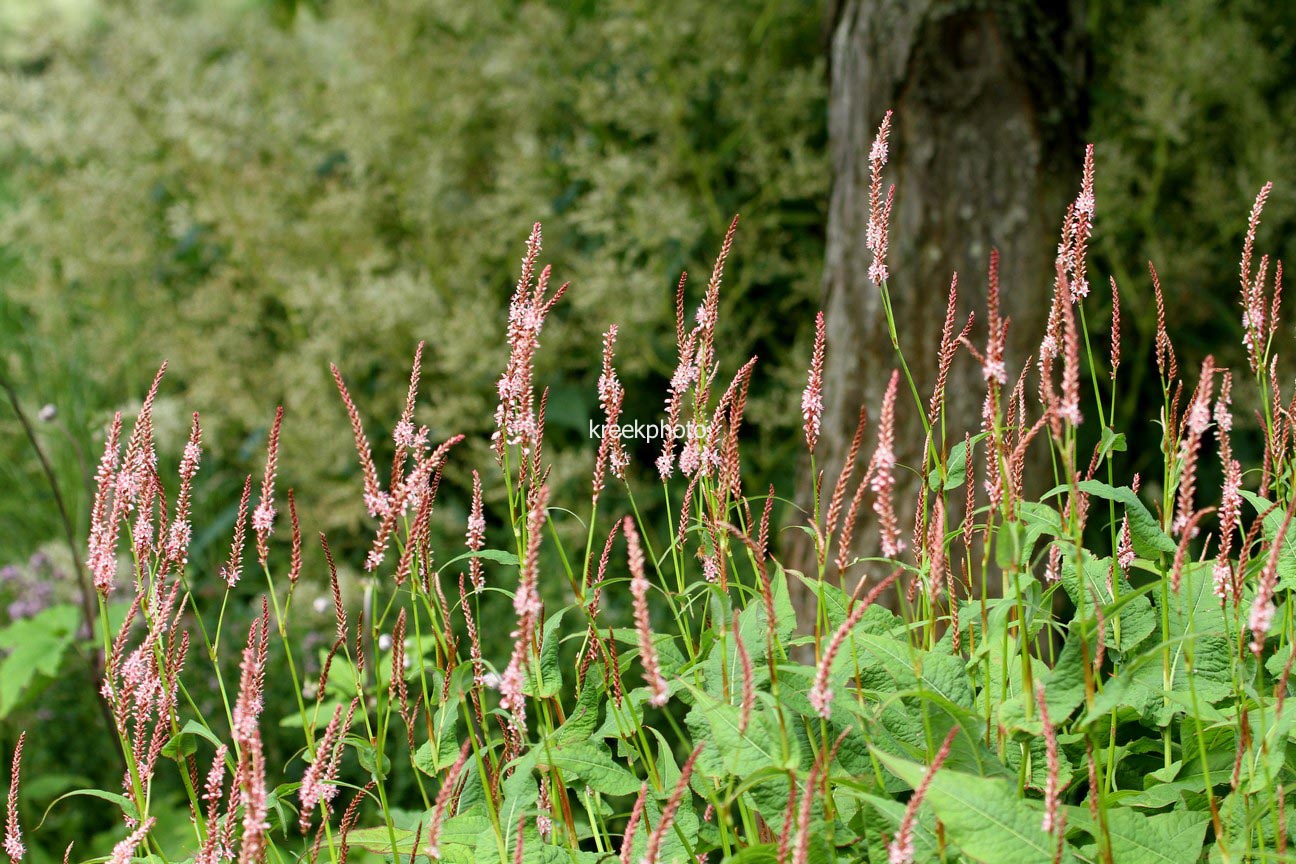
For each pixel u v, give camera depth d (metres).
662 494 4.48
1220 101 4.58
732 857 1.22
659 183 4.66
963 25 3.40
